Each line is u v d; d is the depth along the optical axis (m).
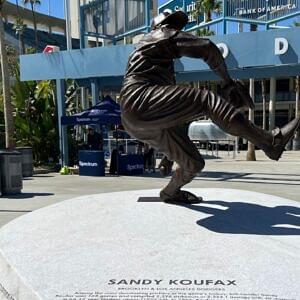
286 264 3.37
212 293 2.83
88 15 17.56
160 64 4.69
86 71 15.59
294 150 35.16
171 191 5.61
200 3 23.31
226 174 15.49
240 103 4.96
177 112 4.33
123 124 4.82
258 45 12.41
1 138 20.66
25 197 10.31
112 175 15.51
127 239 4.11
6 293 3.40
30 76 16.91
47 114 18.56
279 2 13.30
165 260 3.50
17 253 3.80
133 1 16.28
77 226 4.66
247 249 3.76
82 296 2.85
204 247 3.83
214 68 4.81
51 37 64.31
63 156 17.19
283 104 43.41
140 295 2.83
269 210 5.29
